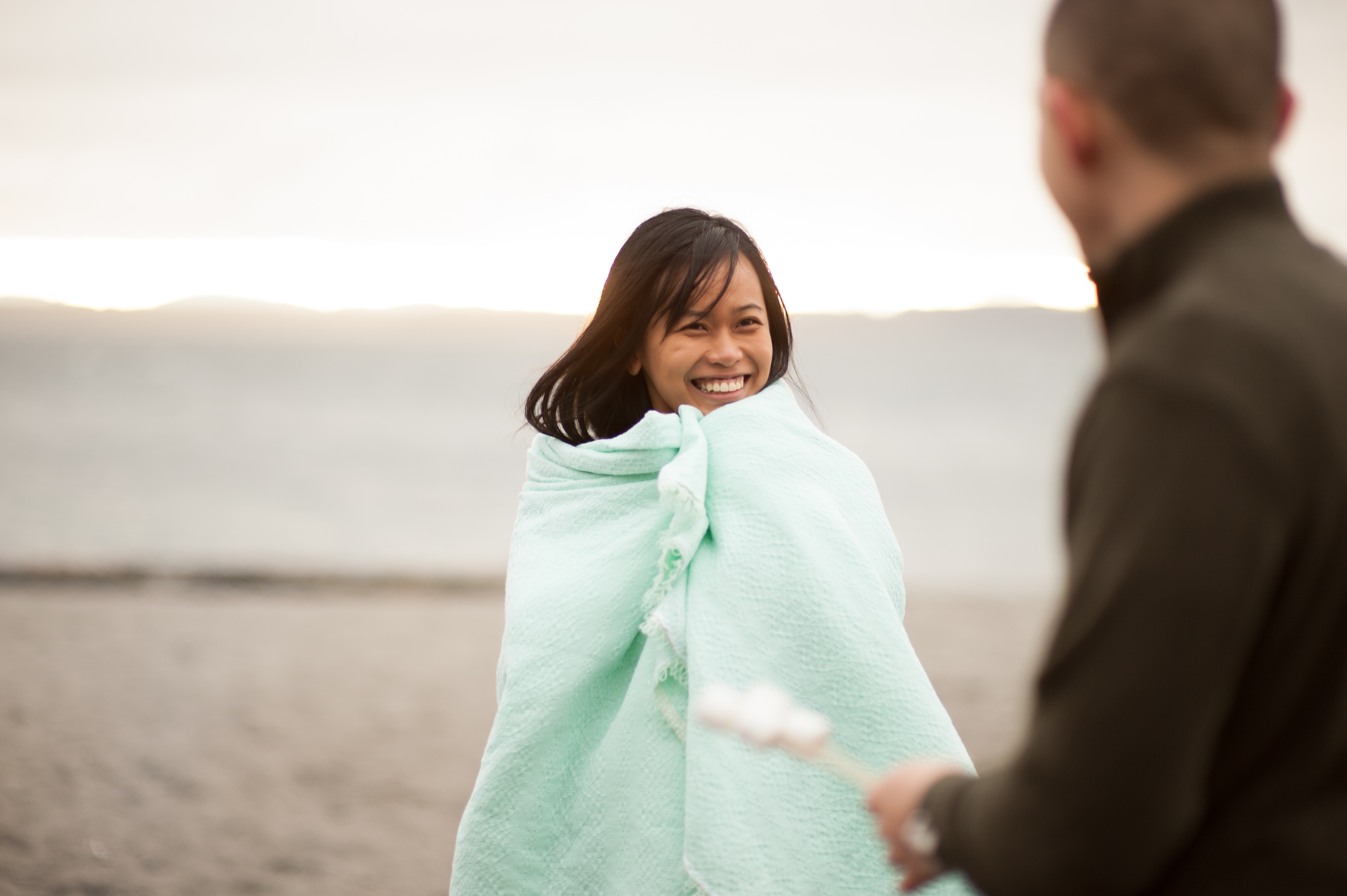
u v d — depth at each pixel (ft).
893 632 6.43
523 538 7.50
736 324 7.41
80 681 26.27
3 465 96.27
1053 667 3.50
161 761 20.48
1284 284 3.49
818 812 6.21
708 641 6.44
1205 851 3.50
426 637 32.55
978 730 22.63
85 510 71.61
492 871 6.66
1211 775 3.49
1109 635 3.34
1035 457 116.16
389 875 15.43
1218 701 3.29
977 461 112.47
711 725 4.06
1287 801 3.42
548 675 6.83
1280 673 3.38
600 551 7.10
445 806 18.38
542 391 7.80
